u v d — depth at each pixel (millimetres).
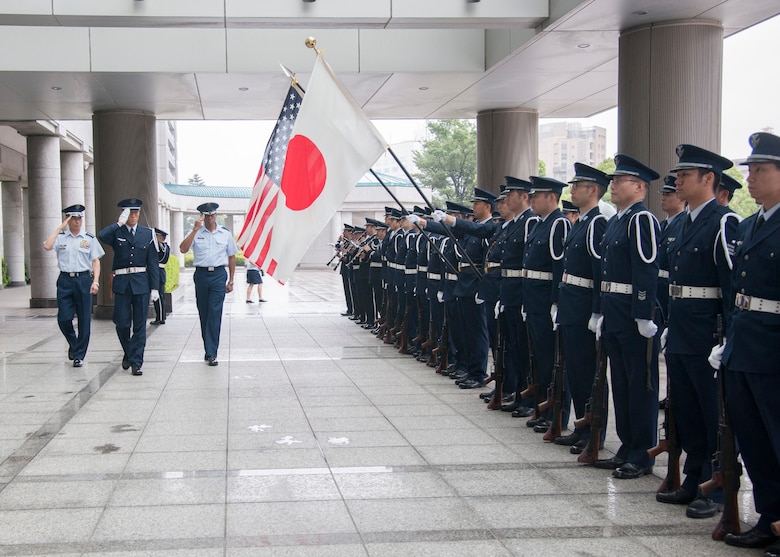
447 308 8984
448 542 4070
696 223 4582
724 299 4398
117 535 4156
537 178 6430
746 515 4566
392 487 4969
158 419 6809
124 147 15016
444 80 12523
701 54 9055
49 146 18531
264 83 12547
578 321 5781
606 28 9383
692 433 4664
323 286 28797
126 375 9031
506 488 4961
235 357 10492
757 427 3996
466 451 5809
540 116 16078
